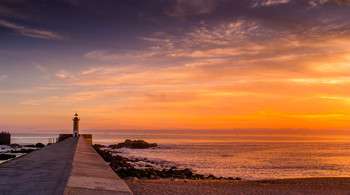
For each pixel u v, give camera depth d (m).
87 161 11.73
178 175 27.19
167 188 8.65
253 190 9.10
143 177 22.70
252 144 150.25
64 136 60.94
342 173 40.50
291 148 114.19
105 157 38.09
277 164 52.69
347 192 9.41
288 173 39.78
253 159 62.94
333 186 10.98
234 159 62.16
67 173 7.92
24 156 14.91
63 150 19.81
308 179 15.89
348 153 86.19
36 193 6.14
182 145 128.75
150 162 49.81
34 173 8.86
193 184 10.14
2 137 86.12
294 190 9.43
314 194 8.70
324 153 85.94
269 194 8.37
